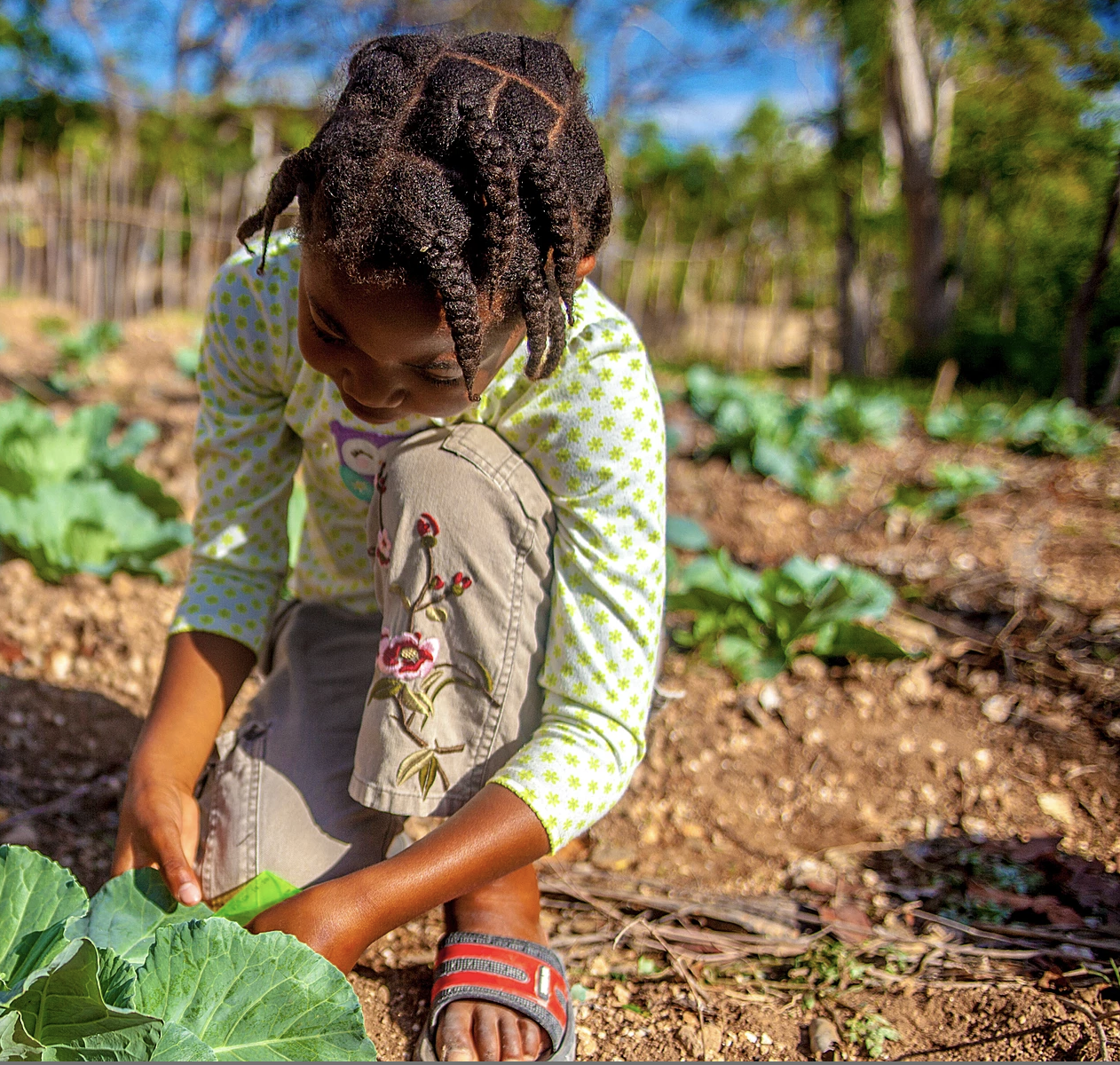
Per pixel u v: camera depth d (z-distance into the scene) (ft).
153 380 20.12
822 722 8.27
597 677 4.58
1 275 35.83
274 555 5.57
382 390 4.02
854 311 46.93
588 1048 5.08
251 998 3.78
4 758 6.81
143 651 8.21
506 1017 4.61
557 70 4.10
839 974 5.65
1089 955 5.78
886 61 42.96
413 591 4.64
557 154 3.82
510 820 4.31
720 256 56.54
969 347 37.81
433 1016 4.68
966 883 6.47
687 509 14.08
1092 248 33.17
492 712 4.67
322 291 3.73
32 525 8.97
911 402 24.77
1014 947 5.89
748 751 7.89
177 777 4.84
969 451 18.45
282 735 5.07
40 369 19.61
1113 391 24.34
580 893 6.25
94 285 35.86
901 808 7.31
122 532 9.18
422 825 6.50
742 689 8.68
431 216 3.55
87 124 46.44
